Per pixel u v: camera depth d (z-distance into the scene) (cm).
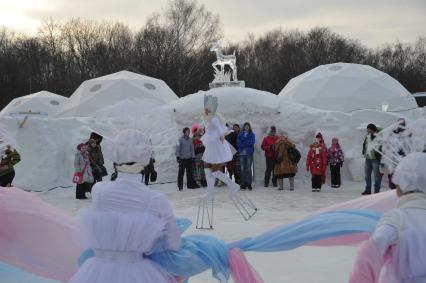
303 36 7744
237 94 2044
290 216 1195
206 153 1067
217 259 387
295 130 1997
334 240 397
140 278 346
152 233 348
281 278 646
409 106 3391
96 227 349
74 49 6944
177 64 6212
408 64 8475
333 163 1816
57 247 425
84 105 3325
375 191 1603
